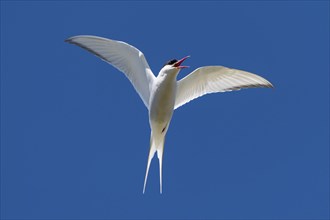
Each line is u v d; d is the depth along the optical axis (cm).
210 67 1510
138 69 1520
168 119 1504
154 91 1480
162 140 1527
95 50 1536
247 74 1520
